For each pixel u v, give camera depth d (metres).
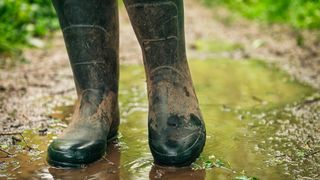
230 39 4.89
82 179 1.63
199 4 8.62
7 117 2.29
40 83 2.97
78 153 1.71
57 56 3.82
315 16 5.44
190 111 1.79
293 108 2.45
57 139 1.77
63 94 2.74
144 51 1.78
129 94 2.73
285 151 1.88
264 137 2.04
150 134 1.76
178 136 1.72
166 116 1.76
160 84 1.78
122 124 2.20
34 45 4.18
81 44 1.80
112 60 1.87
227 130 2.13
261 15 6.36
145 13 1.72
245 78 3.15
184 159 1.71
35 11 4.89
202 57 3.91
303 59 3.70
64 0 1.77
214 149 1.90
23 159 1.81
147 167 1.73
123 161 1.78
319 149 1.89
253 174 1.67
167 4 1.72
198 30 5.59
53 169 1.71
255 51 4.15
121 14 6.78
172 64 1.79
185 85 1.81
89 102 1.83
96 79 1.83
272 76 3.20
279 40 4.64
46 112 2.39
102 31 1.80
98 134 1.79
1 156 1.83
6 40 4.15
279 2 6.24
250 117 2.32
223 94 2.75
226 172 1.69
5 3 4.42
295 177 1.65
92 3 1.76
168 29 1.75
